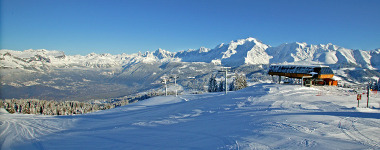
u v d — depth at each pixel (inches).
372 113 640.4
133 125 697.0
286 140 378.3
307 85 1528.1
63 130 690.8
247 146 359.6
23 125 768.9
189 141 429.1
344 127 460.8
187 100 1443.2
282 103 907.4
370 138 382.0
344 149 326.6
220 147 368.8
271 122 534.3
